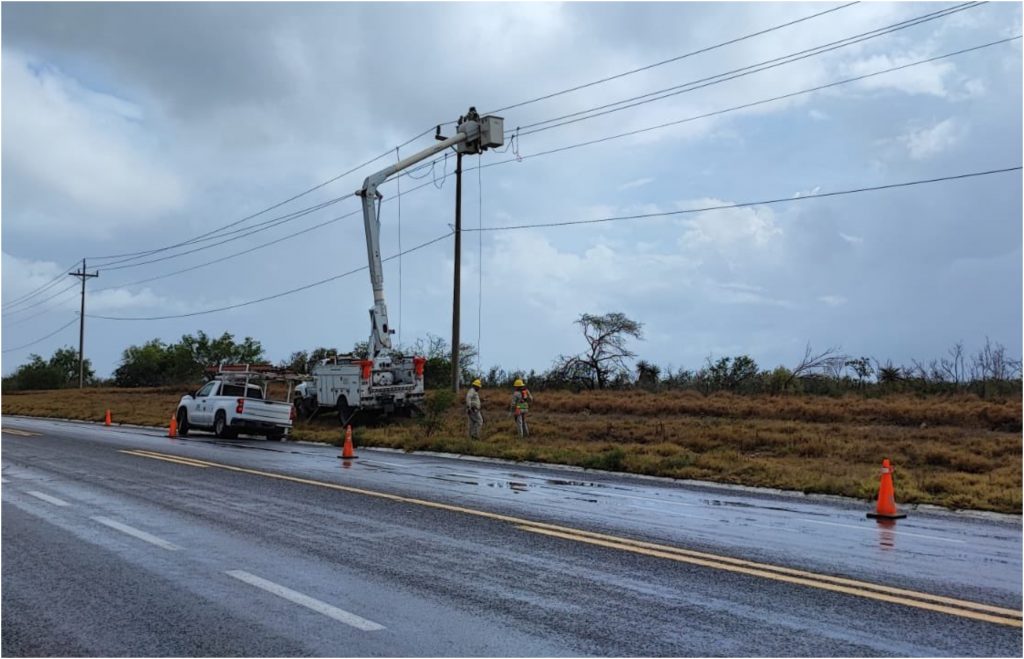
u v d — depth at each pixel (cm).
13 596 695
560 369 4456
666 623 624
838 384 3522
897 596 711
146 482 1440
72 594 700
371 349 2958
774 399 3152
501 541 934
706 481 1667
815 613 654
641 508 1227
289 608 659
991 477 1631
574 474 1752
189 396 2903
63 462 1767
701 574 782
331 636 589
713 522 1109
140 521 1048
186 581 744
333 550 880
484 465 1916
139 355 8262
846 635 600
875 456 1952
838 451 2017
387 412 2916
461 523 1050
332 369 3023
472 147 3247
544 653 556
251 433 2880
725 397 3344
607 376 4388
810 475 1633
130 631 602
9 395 6794
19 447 2145
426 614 643
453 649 563
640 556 860
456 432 2638
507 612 649
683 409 3044
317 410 3159
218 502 1215
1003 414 2423
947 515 1278
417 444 2322
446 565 812
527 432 2562
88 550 874
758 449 2164
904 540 1009
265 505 1189
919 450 1978
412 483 1484
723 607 669
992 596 720
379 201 2970
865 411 2734
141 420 3606
